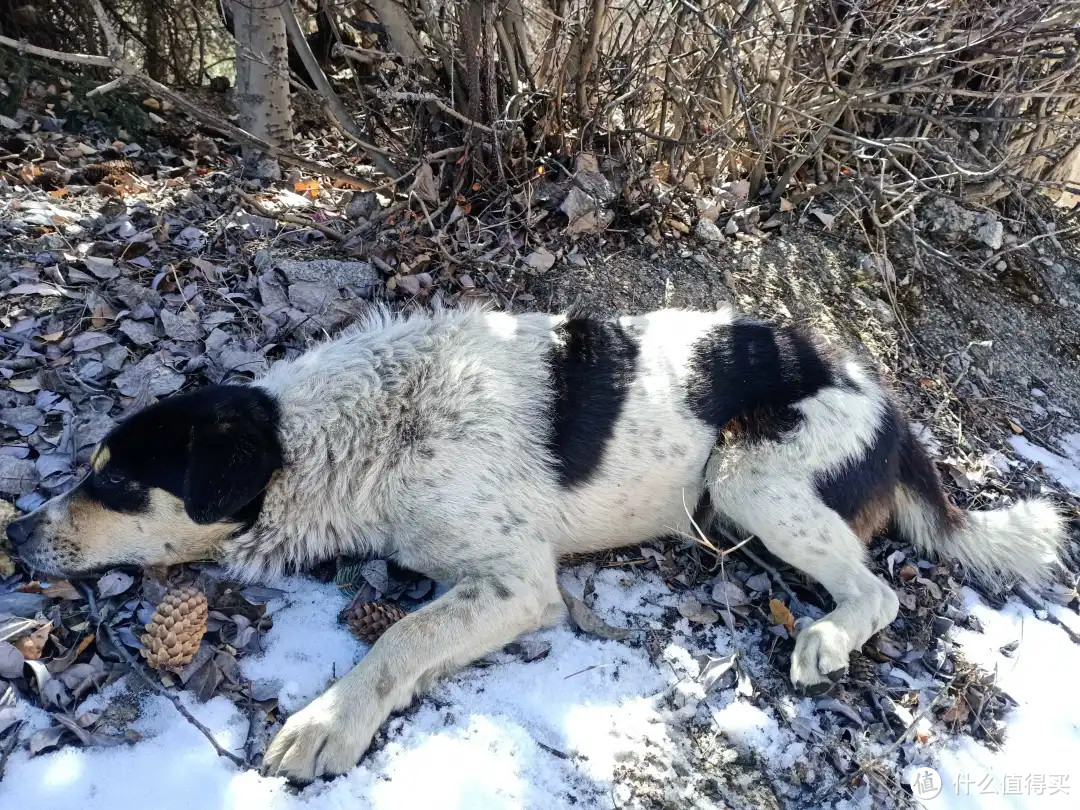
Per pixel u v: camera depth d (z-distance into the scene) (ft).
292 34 3.76
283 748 1.95
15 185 3.76
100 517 2.27
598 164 4.07
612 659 2.41
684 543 2.90
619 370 2.70
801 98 4.26
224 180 4.25
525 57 3.94
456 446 2.47
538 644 2.42
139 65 5.68
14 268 3.18
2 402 2.71
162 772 1.88
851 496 2.72
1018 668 2.65
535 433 2.56
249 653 2.22
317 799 1.90
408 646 2.15
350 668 2.24
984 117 4.26
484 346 2.68
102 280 3.23
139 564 2.38
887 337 4.08
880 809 2.17
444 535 2.43
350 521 2.49
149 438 2.28
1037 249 4.86
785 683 2.44
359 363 2.57
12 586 2.28
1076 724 2.48
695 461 2.74
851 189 4.48
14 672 1.98
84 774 1.84
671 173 4.23
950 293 4.42
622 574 2.75
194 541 2.41
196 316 3.15
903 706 2.44
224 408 2.37
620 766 2.12
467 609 2.27
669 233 4.06
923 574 2.97
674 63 4.05
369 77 5.35
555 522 2.60
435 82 3.89
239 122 4.50
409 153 3.93
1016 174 4.51
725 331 2.89
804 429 2.69
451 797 1.95
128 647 2.15
